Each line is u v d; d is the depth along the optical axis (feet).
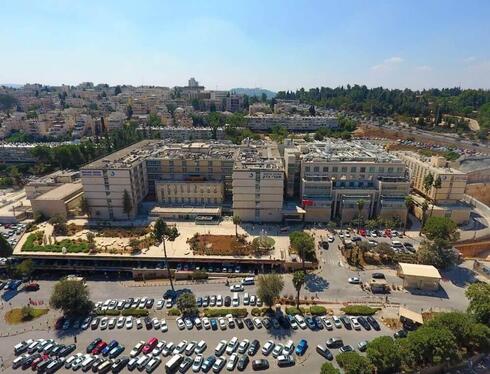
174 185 645.10
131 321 382.63
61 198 616.80
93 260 495.00
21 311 407.03
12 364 330.75
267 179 576.20
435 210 596.70
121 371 318.45
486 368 314.96
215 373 311.68
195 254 492.54
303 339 350.02
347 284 442.09
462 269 478.59
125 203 595.88
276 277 397.19
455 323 321.52
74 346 348.79
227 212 633.20
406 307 397.19
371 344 306.55
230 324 371.15
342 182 625.82
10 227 607.37
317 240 545.44
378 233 564.71
